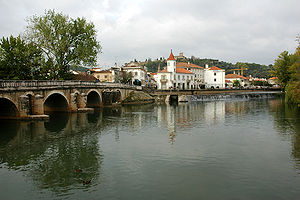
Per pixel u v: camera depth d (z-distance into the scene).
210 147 28.16
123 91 87.12
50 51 64.69
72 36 66.69
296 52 58.84
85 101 63.34
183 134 35.12
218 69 165.62
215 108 70.81
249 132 35.75
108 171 21.38
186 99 100.12
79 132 37.03
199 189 17.83
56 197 17.08
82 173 21.03
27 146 29.52
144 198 16.64
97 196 17.05
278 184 18.55
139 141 31.33
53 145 29.86
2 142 31.34
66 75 70.62
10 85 42.00
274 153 25.70
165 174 20.52
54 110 61.28
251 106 74.75
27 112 45.44
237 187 18.11
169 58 131.25
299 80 58.22
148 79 168.25
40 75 67.25
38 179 20.08
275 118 48.31
